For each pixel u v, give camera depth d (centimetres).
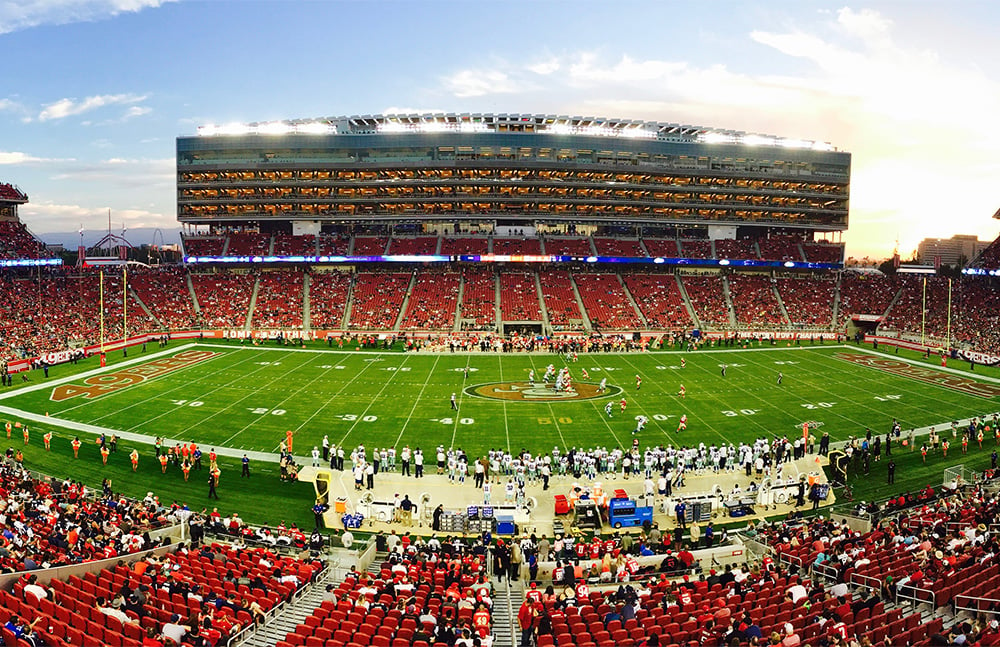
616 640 1452
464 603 1642
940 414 4269
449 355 6469
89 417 4034
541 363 6069
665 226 10388
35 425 3834
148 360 6003
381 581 1867
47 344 6025
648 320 7962
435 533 2588
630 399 4638
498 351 6694
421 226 9762
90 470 3125
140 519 2367
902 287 8931
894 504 2741
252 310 7831
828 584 1839
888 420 4122
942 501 2581
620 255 9162
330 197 9550
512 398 4656
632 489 3023
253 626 1562
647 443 3631
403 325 7562
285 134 9388
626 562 2067
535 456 3419
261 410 4262
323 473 3172
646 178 9725
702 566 2173
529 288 8456
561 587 1991
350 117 9894
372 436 3750
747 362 6178
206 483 3039
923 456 3394
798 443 3431
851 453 3238
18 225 8638
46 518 2208
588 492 2764
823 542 2148
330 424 3969
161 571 1794
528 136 9369
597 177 9612
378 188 9544
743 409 4362
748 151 9875
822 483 3086
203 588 1711
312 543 2320
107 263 8650
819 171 10119
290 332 7406
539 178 9512
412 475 3186
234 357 6219
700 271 9481
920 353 6825
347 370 5656
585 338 7212
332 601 1708
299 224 9800
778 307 8481
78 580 1705
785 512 2814
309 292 8275
